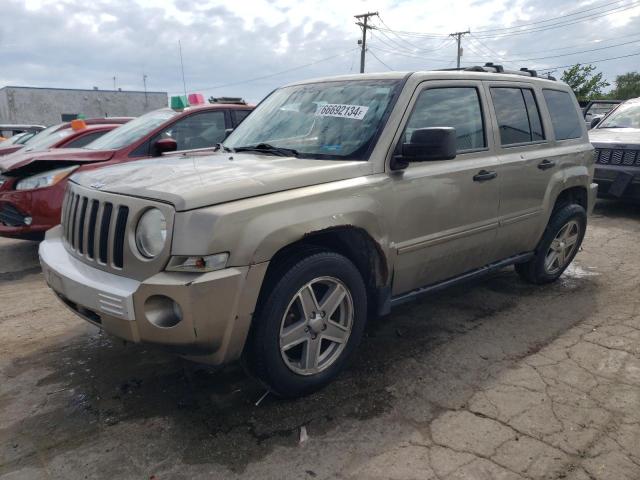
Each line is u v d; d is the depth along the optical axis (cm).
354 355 358
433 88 362
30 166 576
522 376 329
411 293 362
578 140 500
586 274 535
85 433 272
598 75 3447
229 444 263
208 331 250
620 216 801
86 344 377
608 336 387
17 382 325
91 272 278
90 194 291
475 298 466
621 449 258
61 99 4138
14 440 267
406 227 332
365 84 368
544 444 262
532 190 433
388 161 323
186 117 664
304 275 281
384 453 256
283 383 286
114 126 820
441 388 315
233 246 250
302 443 263
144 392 311
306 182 287
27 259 628
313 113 370
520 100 439
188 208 246
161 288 242
